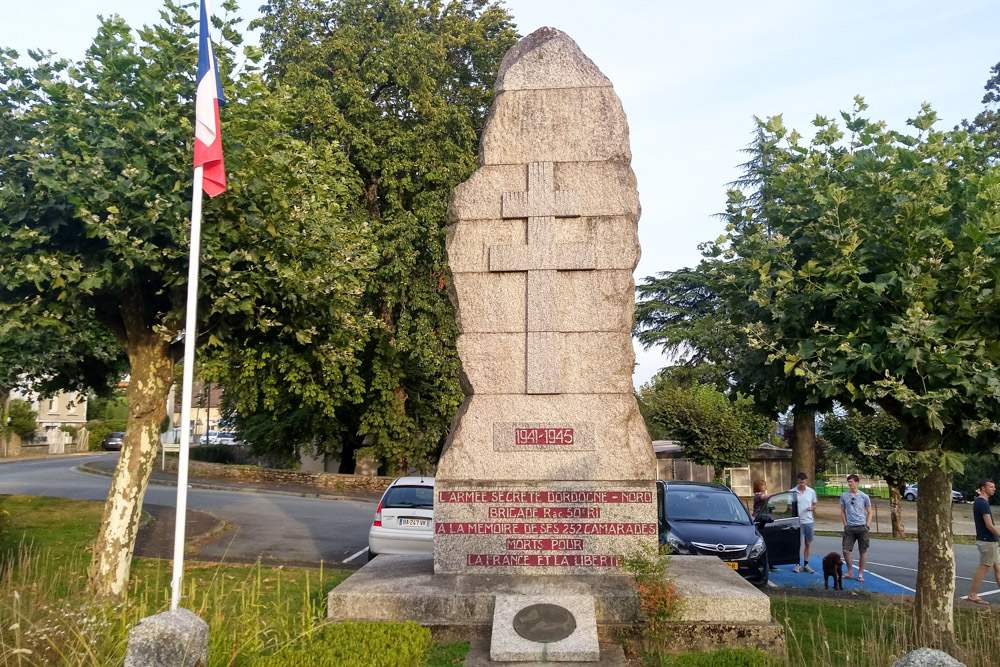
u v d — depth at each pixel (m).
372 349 24.45
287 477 27.94
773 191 8.90
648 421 28.11
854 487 13.16
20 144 8.76
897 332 6.75
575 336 8.28
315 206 11.22
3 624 6.00
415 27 25.53
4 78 9.13
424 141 23.20
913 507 34.69
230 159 9.16
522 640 6.48
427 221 21.94
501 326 8.35
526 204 8.46
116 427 51.81
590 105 8.64
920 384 7.18
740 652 6.46
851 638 7.95
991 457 7.55
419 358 22.56
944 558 7.84
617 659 6.46
